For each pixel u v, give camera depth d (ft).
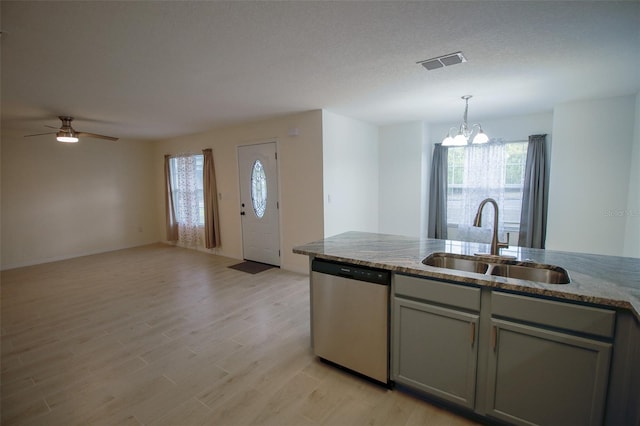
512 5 5.61
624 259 6.41
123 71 8.46
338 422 5.71
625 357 4.26
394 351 6.31
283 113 13.98
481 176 16.52
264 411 6.02
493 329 5.15
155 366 7.55
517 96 11.68
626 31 6.63
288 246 15.48
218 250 19.22
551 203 13.25
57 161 18.19
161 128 17.13
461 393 5.60
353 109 13.57
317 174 13.94
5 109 12.21
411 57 7.88
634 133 11.48
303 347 8.35
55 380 7.06
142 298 11.98
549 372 4.79
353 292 6.64
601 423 4.49
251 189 16.72
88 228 19.62
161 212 23.12
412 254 6.92
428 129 17.65
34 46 6.85
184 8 5.48
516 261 6.37
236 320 10.01
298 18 5.92
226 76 9.00
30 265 17.12
